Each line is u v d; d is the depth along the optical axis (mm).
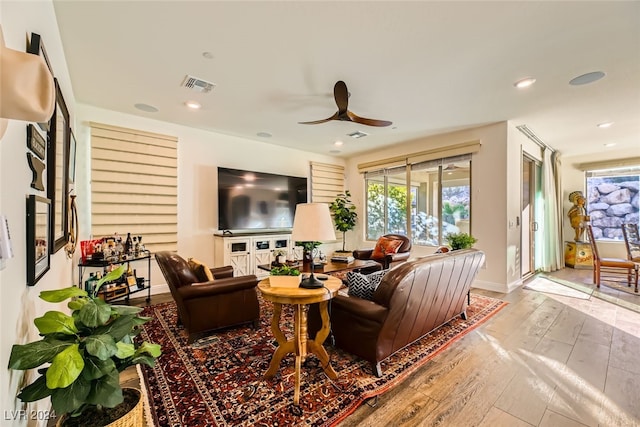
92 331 1115
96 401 959
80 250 3252
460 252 2463
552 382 1906
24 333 1051
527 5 1787
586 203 6086
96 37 2102
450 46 2225
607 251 5801
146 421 1536
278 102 3320
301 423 1530
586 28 2002
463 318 3000
